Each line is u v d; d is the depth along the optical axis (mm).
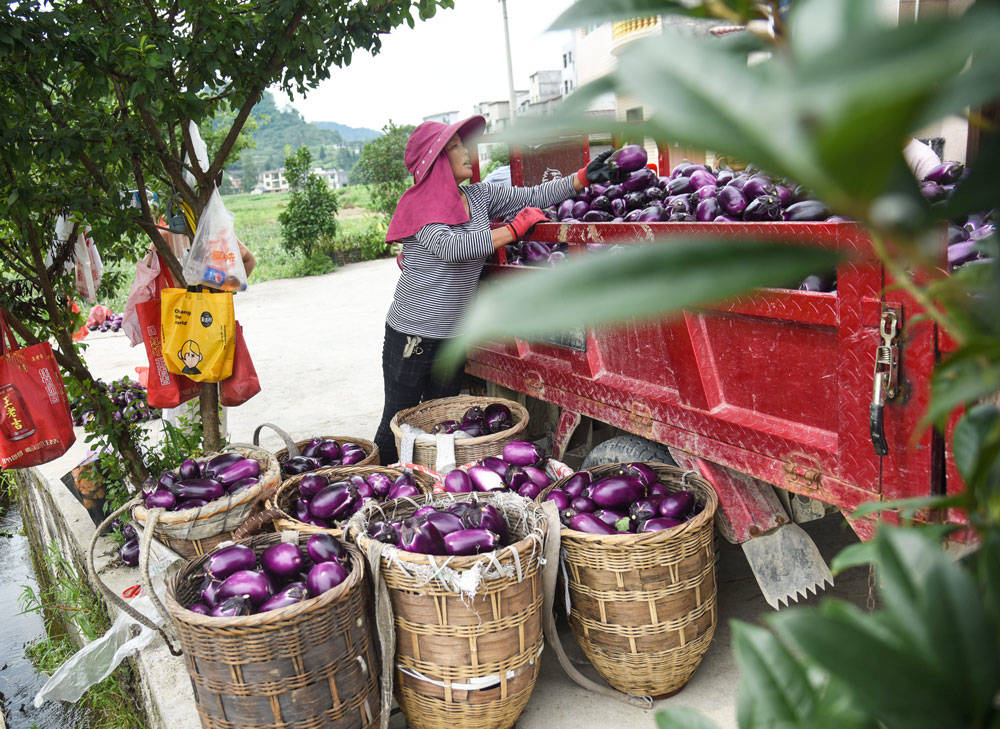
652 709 2951
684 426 3135
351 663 2703
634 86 351
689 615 2881
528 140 389
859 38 268
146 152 4402
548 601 2951
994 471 660
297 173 20734
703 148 318
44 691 3629
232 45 4227
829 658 516
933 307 488
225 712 2635
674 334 2951
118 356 10922
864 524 2416
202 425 5215
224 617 2521
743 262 379
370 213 44500
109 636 3760
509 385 4340
